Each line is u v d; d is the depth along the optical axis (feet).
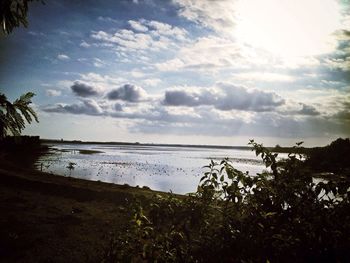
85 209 40.60
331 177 10.18
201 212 10.25
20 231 28.48
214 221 10.39
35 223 31.86
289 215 10.10
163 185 96.53
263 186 10.62
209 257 9.62
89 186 60.80
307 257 9.18
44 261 21.98
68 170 137.90
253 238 9.92
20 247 24.41
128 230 10.04
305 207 10.15
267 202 10.35
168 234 9.57
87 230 29.55
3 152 167.73
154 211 10.26
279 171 11.44
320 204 10.05
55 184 57.06
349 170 10.38
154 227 10.05
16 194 49.49
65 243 25.63
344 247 9.05
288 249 9.32
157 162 215.72
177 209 10.41
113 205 43.75
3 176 61.31
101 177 116.37
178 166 178.50
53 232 28.94
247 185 10.68
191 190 85.61
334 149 89.30
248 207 10.68
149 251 9.27
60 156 256.11
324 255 9.09
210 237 10.09
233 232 9.99
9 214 35.04
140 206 10.02
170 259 9.14
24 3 15.28
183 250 9.31
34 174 79.77
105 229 29.37
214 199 10.84
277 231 9.89
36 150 274.36
